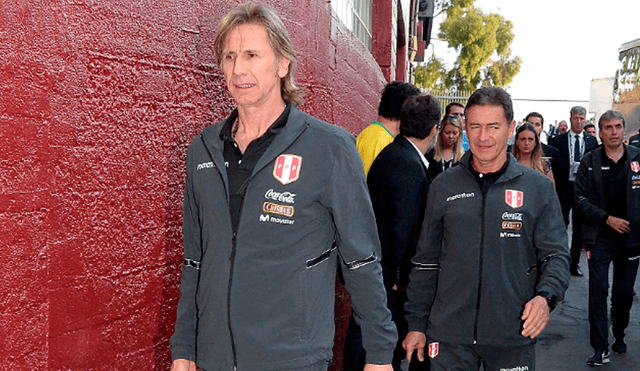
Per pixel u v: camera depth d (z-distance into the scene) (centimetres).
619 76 1359
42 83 169
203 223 178
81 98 183
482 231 248
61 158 177
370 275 178
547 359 457
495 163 250
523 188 248
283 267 169
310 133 175
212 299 172
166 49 217
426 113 305
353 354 326
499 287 247
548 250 246
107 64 192
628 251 448
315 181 171
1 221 159
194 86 233
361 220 179
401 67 1258
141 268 210
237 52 174
